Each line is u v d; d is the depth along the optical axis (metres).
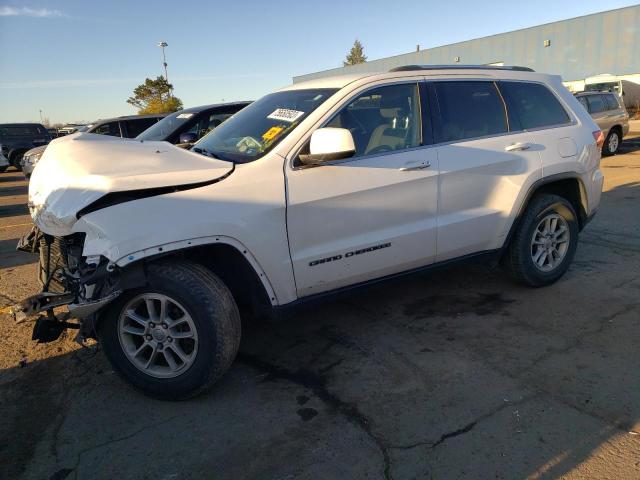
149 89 41.47
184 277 2.90
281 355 3.65
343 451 2.62
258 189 3.10
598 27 30.48
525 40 34.47
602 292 4.44
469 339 3.73
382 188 3.52
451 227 3.90
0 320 4.43
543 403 2.92
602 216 7.18
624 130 14.16
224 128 4.04
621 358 3.35
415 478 2.41
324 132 3.08
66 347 3.88
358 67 46.03
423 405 2.96
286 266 3.23
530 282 4.50
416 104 3.82
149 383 3.10
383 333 3.90
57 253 3.35
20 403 3.17
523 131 4.31
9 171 20.53
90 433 2.85
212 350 2.94
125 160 3.20
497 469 2.44
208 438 2.77
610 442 2.58
